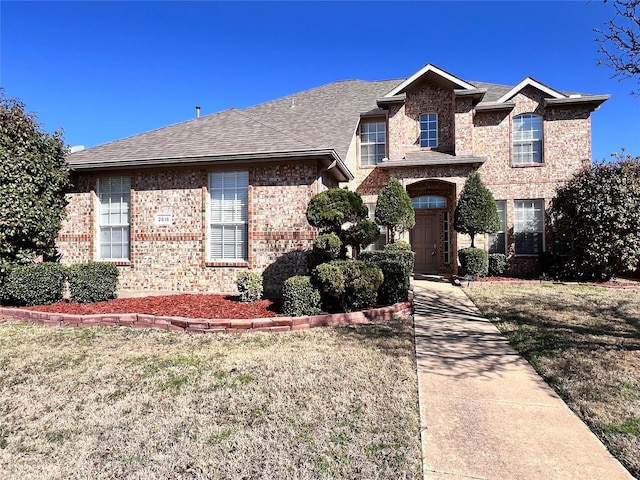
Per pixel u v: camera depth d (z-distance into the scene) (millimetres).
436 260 16281
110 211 11586
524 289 11422
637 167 11820
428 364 5211
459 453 3086
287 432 3408
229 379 4633
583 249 12406
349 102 17984
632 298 9805
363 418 3662
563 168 14664
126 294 10352
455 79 14656
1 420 3754
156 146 11414
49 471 2934
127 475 2867
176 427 3541
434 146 15805
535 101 14906
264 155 9836
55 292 8945
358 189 15969
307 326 7047
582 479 2754
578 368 4906
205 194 10727
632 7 5539
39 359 5449
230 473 2852
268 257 10273
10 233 8711
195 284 10734
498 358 5465
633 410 3787
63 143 10266
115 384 4562
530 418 3682
